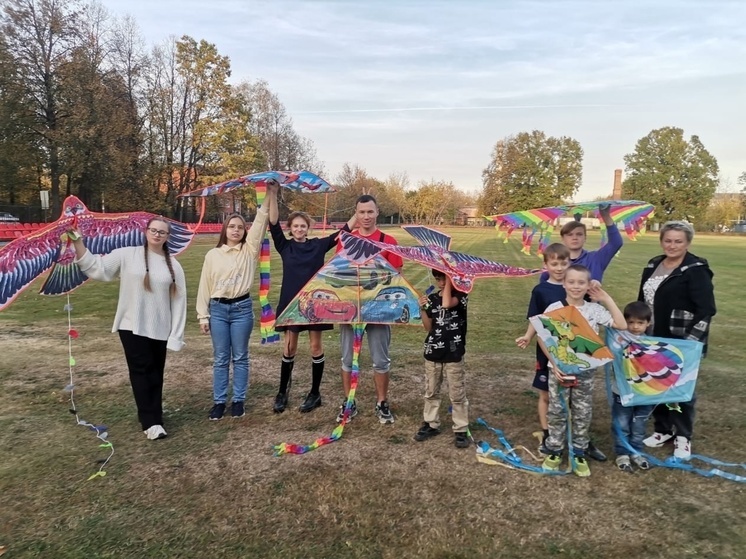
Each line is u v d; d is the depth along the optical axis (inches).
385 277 169.2
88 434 166.9
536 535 114.6
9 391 206.4
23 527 117.3
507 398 203.5
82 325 332.8
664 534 115.0
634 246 1353.3
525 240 177.6
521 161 2448.3
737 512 123.7
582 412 139.7
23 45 1096.2
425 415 165.2
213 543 111.7
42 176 1444.4
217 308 176.2
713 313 144.6
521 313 389.1
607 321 141.3
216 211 1780.3
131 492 131.9
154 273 160.7
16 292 145.5
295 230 187.8
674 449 157.3
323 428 172.6
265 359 256.2
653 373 142.6
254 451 154.9
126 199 1419.8
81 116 1143.0
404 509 124.3
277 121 2101.4
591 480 138.9
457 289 144.7
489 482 137.4
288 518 120.6
